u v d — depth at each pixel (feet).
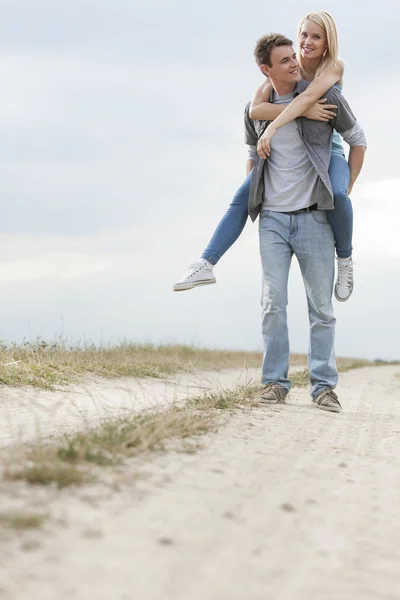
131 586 7.17
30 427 18.42
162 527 9.25
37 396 28.43
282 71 27.81
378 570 8.64
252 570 8.07
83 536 8.53
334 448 18.03
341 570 8.46
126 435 14.48
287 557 8.71
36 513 9.14
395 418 28.19
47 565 7.52
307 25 27.81
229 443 16.57
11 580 7.04
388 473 15.34
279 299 28.91
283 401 29.30
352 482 13.91
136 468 12.47
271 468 14.21
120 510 9.79
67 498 10.08
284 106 28.50
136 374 46.62
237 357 85.51
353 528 10.51
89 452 12.57
